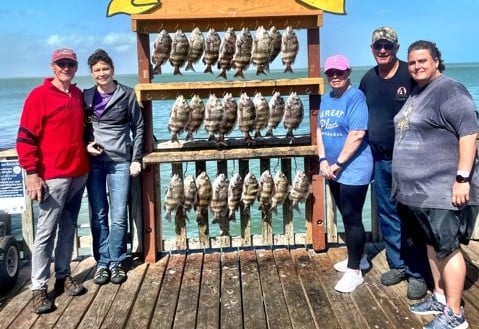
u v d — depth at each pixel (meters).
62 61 3.89
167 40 4.77
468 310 3.77
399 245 4.25
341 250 5.16
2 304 4.14
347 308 3.88
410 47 3.42
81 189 4.25
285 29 4.85
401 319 3.68
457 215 3.34
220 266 4.84
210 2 4.77
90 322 3.80
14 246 4.52
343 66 4.05
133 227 5.04
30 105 3.86
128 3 4.75
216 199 4.99
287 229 5.22
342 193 4.20
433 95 3.32
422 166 3.38
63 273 4.30
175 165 5.01
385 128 4.13
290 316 3.79
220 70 4.91
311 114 5.01
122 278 4.49
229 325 3.68
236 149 4.95
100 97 4.39
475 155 3.26
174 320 3.79
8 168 4.84
